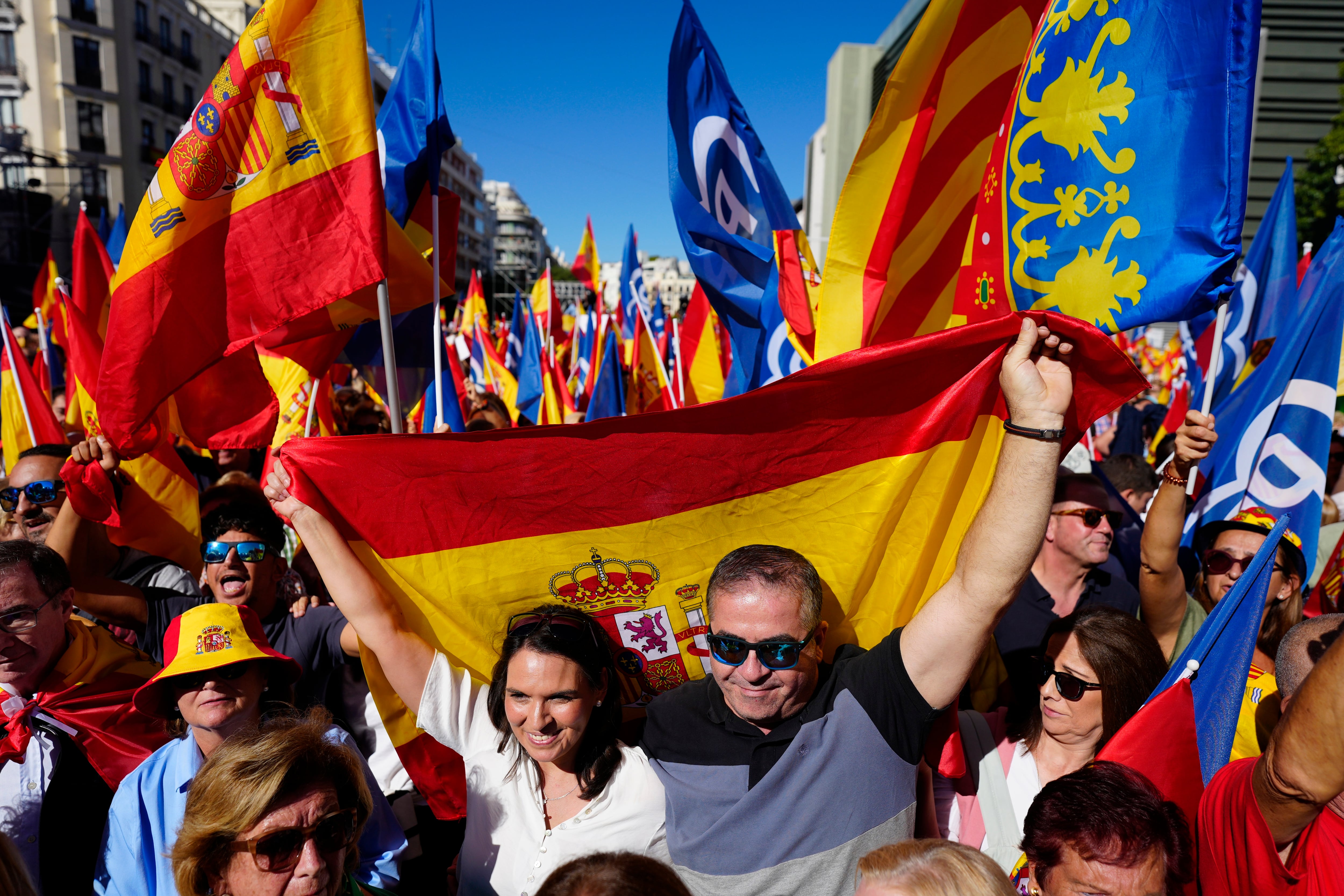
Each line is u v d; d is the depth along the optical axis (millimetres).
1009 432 1879
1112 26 2377
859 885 1496
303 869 1760
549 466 2316
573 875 1397
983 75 2719
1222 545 2908
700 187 3811
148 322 2680
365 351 4309
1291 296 4203
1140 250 2340
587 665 2043
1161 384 13219
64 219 35500
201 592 3453
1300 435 3303
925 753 2209
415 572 2363
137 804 2223
